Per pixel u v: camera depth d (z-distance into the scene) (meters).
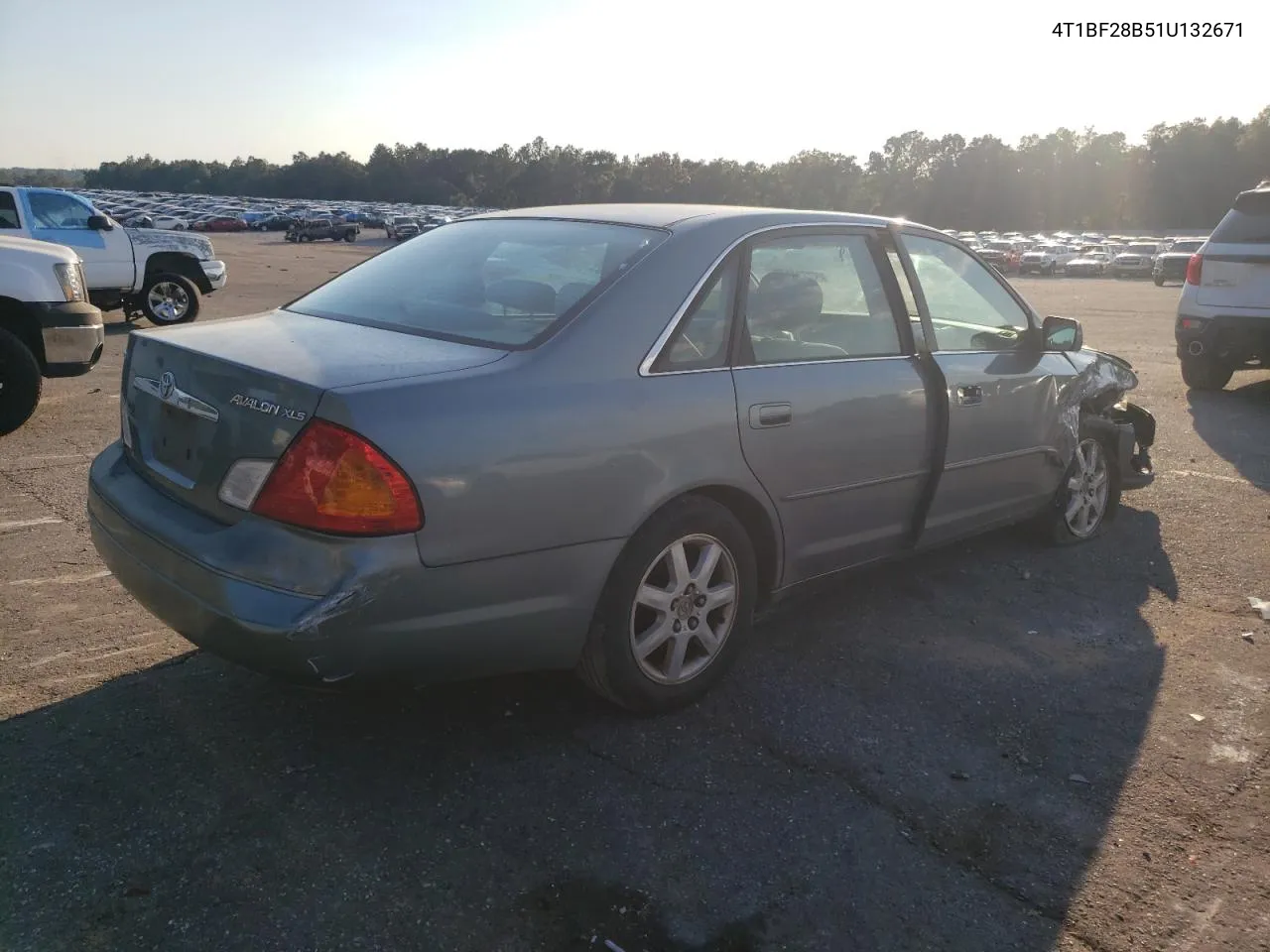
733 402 3.32
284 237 63.09
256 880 2.54
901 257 4.14
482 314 3.27
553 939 2.38
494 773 3.04
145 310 14.44
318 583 2.58
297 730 3.24
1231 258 9.42
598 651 3.17
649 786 3.00
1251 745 3.36
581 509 2.95
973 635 4.17
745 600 3.54
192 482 2.94
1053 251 51.84
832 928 2.46
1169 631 4.26
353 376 2.73
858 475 3.82
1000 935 2.46
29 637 3.82
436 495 2.66
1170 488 6.45
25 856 2.59
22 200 12.97
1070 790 3.07
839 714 3.48
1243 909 2.57
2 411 7.05
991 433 4.41
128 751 3.08
